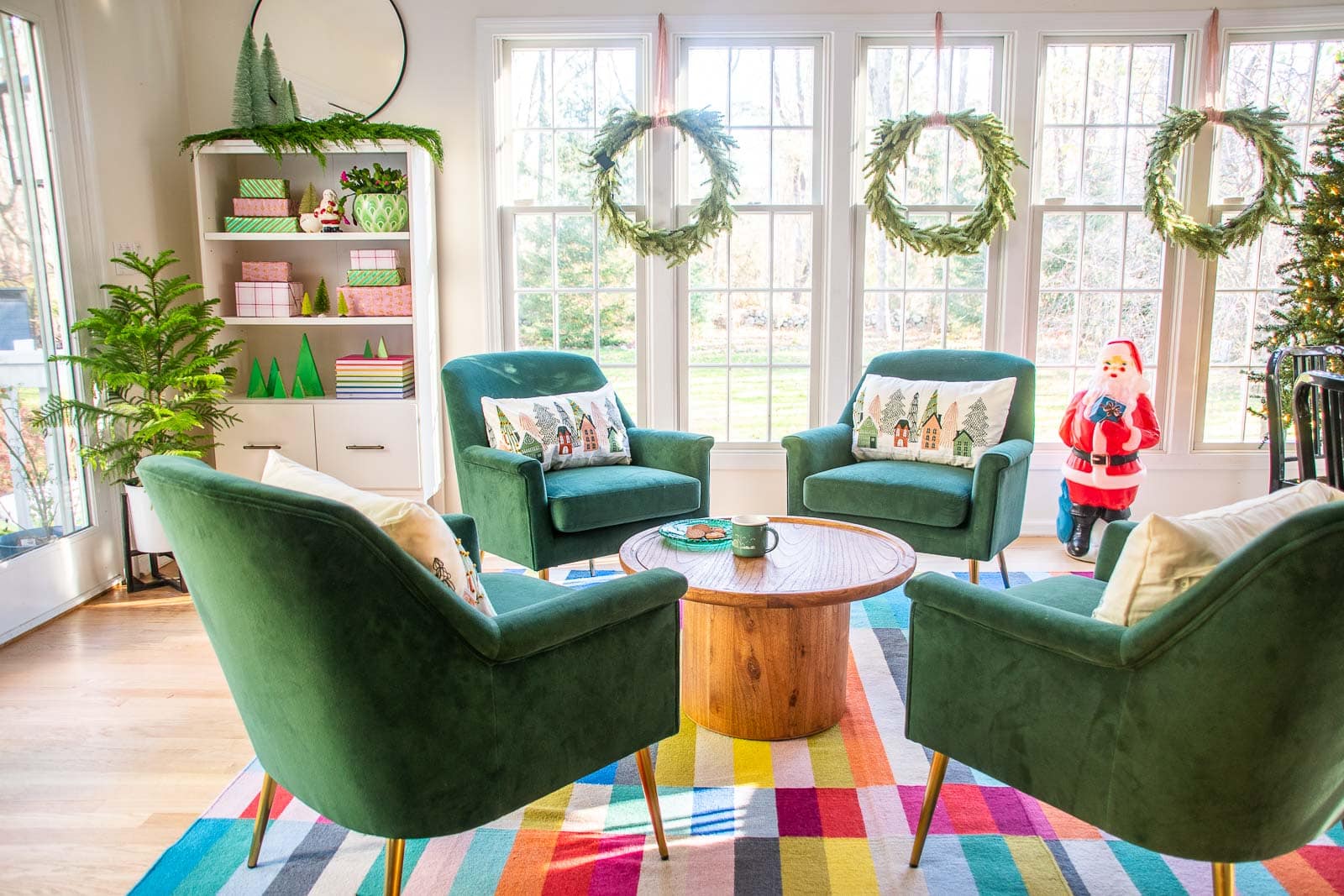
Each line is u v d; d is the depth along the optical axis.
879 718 2.38
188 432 3.90
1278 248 3.95
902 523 3.07
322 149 3.77
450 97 3.93
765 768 2.13
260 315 3.81
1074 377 4.07
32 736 2.32
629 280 4.12
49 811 1.98
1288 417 3.90
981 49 3.94
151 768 2.16
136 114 3.62
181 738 2.31
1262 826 1.33
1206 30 3.78
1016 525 3.22
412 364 3.92
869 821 1.91
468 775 1.43
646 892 1.68
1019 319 3.98
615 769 2.13
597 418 3.38
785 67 3.99
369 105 3.94
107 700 2.52
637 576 1.69
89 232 3.34
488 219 3.98
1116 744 1.40
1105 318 4.03
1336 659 1.21
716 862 1.77
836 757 2.18
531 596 2.02
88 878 1.74
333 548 1.24
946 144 3.99
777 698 2.24
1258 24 3.76
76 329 3.09
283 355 4.14
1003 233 3.96
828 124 3.94
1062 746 1.48
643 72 3.96
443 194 3.99
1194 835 1.35
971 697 1.61
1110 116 3.95
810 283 4.11
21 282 3.05
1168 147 3.68
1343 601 1.17
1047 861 1.77
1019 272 3.96
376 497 1.50
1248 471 4.03
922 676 1.70
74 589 3.26
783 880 1.72
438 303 4.05
